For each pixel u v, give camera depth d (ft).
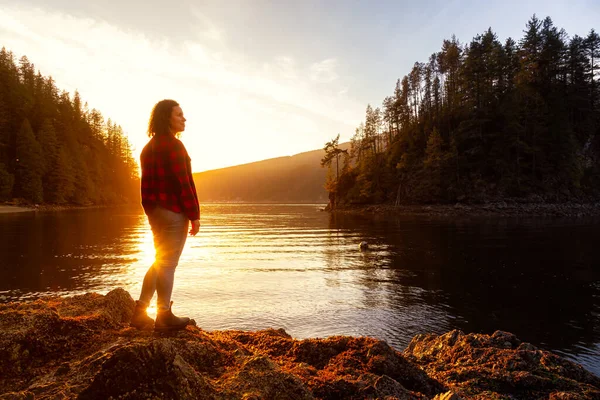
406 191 274.16
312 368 11.40
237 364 9.67
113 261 66.18
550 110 259.80
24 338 9.59
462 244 92.48
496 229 131.03
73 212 247.91
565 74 288.10
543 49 282.77
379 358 12.32
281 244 96.68
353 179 332.80
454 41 326.03
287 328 34.71
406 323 36.47
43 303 13.52
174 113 10.76
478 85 272.51
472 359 18.01
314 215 259.39
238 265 65.92
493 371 15.99
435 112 313.12
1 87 287.69
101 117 451.94
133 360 7.14
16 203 245.04
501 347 19.36
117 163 444.96
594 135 270.87
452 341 20.76
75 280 51.44
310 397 8.24
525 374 15.39
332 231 132.77
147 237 104.53
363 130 348.59
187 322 11.51
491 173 246.68
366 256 76.18
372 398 9.77
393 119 345.92
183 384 7.15
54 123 326.85
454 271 61.00
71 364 9.12
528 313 39.91
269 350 13.17
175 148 10.49
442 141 255.09
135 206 389.80
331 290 48.32
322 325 35.63
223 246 92.89
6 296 43.24
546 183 236.22
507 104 252.83
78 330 10.66
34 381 8.55
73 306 13.26
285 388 8.21
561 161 238.27
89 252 76.33
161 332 10.91
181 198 10.50
